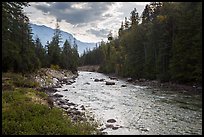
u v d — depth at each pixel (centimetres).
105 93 3866
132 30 8444
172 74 4781
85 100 3148
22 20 4706
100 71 13088
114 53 11006
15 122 1366
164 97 3375
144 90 4272
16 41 4441
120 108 2611
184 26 4441
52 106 2067
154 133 1664
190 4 4594
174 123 1952
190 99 3150
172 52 5059
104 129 1744
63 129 1387
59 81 5825
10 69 4244
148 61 6347
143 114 2306
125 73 8138
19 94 2030
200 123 1945
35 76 4838
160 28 5641
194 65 4241
